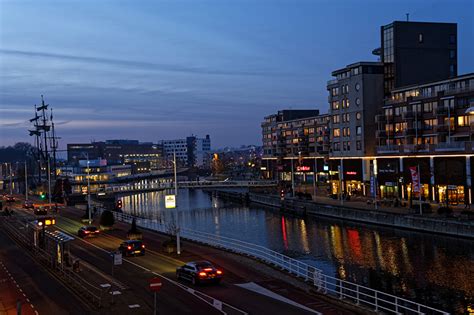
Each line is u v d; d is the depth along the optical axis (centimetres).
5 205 12825
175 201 5562
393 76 11956
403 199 10212
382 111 11656
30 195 16538
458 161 8912
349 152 12131
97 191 14362
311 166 17588
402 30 12000
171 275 4159
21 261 5244
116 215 9394
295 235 8056
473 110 8369
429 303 4184
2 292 3881
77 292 3725
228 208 13238
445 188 9200
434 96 9931
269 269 4316
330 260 6016
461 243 6450
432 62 12175
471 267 5284
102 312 3136
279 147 19150
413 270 5300
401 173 9938
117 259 3869
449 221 6888
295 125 18588
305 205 10588
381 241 6956
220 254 5084
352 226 8494
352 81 12031
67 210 10806
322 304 3203
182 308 3175
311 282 3828
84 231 6650
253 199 14150
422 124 10281
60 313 3198
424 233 7250
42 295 3722
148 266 4575
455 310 3975
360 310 3045
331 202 10575
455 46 12388
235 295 3459
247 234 8488
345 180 12350
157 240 6212
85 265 4700
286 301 3281
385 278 5044
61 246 4466
